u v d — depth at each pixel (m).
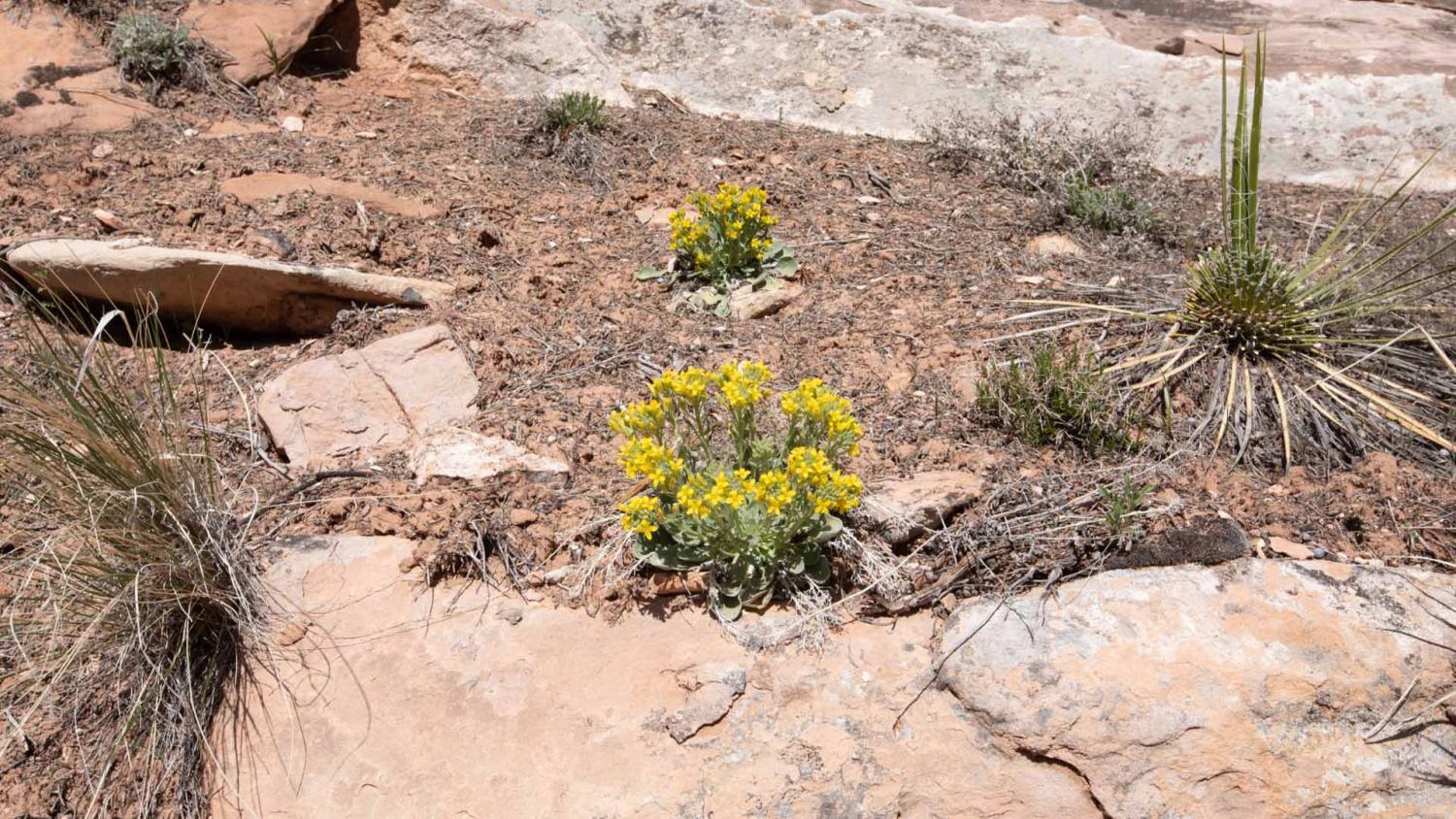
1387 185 2.22
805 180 2.02
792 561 1.26
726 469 1.33
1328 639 1.23
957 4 2.47
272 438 1.43
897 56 2.35
